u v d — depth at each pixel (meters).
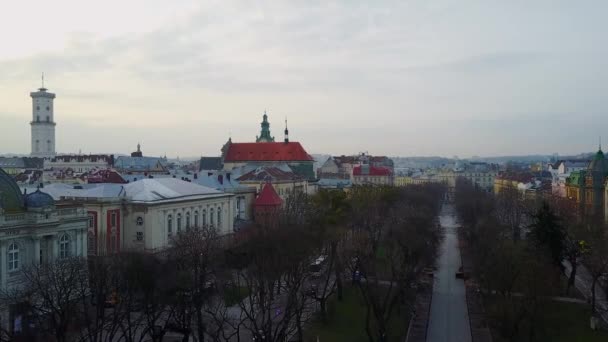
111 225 134.50
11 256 95.56
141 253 109.00
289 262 105.12
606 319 104.56
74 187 150.25
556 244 119.75
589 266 114.06
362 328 100.94
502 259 106.44
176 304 88.75
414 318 106.81
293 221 148.12
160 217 139.62
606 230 148.88
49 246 102.06
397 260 134.88
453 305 115.50
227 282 112.56
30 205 99.44
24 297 86.25
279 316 103.06
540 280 98.25
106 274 89.44
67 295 78.25
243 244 123.25
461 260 164.38
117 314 80.44
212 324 92.88
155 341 83.94
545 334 96.38
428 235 146.50
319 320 104.19
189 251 109.94
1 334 83.00
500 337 95.94
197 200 156.25
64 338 76.50
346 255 126.69
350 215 167.12
